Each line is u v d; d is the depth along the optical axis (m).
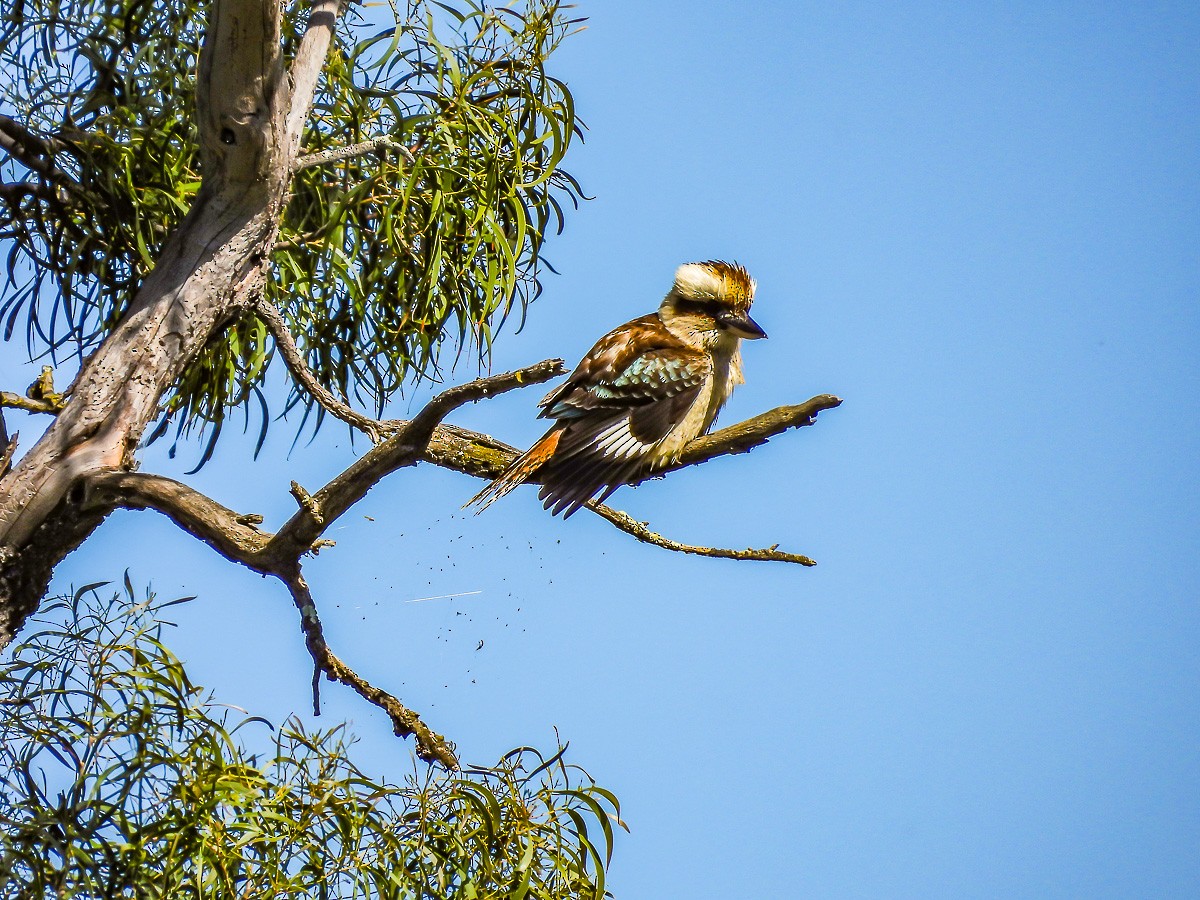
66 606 7.02
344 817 6.96
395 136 9.23
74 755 6.72
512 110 9.57
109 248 8.95
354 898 6.93
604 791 7.35
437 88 9.37
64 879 6.53
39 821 6.54
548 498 10.05
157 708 6.80
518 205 9.26
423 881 7.00
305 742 7.11
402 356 10.02
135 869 6.61
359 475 7.44
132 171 8.77
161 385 7.83
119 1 8.62
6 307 9.23
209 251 7.91
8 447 7.69
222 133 7.63
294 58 8.25
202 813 6.67
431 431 7.33
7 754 6.73
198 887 6.57
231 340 9.67
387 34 9.66
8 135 8.49
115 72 8.55
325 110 9.65
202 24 8.81
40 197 8.79
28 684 6.83
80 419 7.62
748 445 9.95
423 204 9.34
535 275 10.18
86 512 7.62
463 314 9.77
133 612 6.94
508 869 7.23
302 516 7.51
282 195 8.06
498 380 7.07
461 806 7.23
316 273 9.92
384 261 9.60
